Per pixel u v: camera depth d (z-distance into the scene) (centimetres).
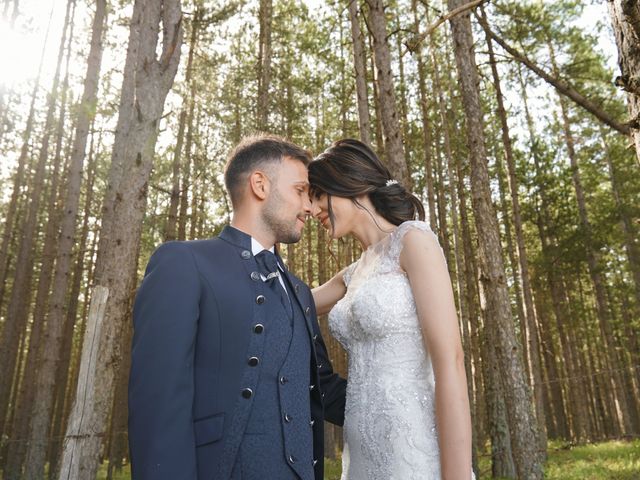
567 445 1791
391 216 222
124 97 931
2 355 1384
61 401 1666
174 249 167
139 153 446
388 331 198
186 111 1344
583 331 2814
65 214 1075
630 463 1095
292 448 163
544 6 1220
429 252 192
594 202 2242
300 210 192
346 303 222
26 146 1667
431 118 1678
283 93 1594
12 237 1864
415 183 1786
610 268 2084
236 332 162
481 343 1551
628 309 2602
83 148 1121
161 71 457
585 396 2572
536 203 2117
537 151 2012
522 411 706
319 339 217
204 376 156
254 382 161
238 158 194
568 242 1955
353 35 946
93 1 1418
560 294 2444
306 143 1769
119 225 437
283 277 193
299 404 171
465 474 162
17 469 1255
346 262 1352
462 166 1700
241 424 155
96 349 416
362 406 203
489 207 765
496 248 754
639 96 213
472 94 796
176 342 146
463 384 174
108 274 429
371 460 196
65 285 1041
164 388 140
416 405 191
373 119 1583
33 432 943
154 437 134
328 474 1238
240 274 174
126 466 2008
